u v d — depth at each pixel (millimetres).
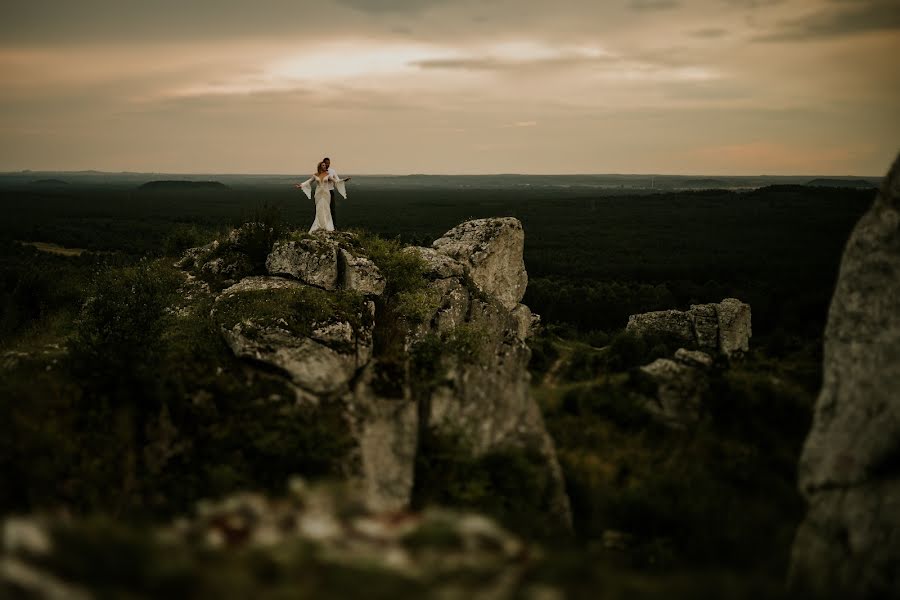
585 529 12156
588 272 80500
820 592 8562
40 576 5195
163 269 20078
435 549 6922
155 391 11953
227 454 11516
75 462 10562
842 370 10281
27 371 12680
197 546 6613
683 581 8148
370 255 19672
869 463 9000
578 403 15648
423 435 13023
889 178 10805
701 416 15141
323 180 22266
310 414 12531
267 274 19484
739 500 12852
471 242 24219
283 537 6941
